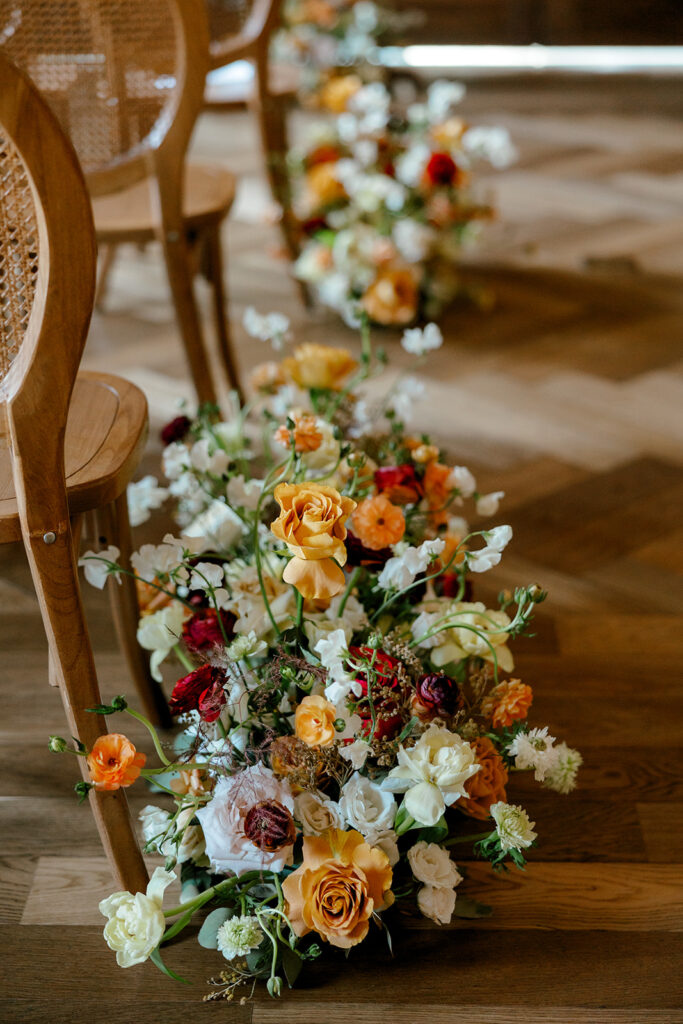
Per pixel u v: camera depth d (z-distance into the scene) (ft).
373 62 11.32
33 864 4.16
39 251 2.91
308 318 8.91
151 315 8.96
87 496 3.46
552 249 10.29
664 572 5.90
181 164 5.52
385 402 4.90
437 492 4.41
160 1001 3.62
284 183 8.60
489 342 8.55
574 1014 3.56
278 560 4.25
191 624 4.00
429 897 3.55
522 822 3.49
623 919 3.91
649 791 4.49
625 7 15.92
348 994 3.63
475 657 4.18
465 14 16.19
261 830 3.34
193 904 3.52
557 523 6.32
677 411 7.56
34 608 5.64
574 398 7.73
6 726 4.84
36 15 4.87
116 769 3.19
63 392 3.02
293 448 3.86
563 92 15.56
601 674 5.16
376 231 8.52
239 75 11.63
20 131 2.70
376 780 3.71
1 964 3.76
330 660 3.53
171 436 4.56
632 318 8.94
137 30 5.06
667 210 11.25
